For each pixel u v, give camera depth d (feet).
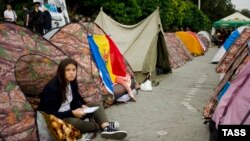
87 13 60.64
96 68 23.08
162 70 38.50
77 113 15.67
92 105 16.79
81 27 24.32
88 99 19.29
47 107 15.31
